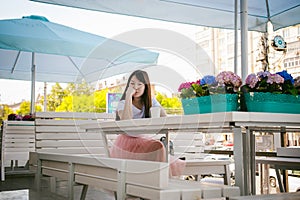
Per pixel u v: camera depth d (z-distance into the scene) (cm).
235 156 132
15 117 458
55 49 414
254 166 168
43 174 206
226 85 145
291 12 306
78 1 260
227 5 302
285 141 247
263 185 247
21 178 375
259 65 365
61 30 460
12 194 140
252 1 302
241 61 207
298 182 290
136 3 279
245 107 146
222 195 115
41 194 185
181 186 117
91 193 229
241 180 129
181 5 295
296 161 189
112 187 135
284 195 113
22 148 385
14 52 501
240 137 131
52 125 259
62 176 181
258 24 325
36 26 443
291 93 144
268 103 140
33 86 524
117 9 273
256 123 133
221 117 128
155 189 110
